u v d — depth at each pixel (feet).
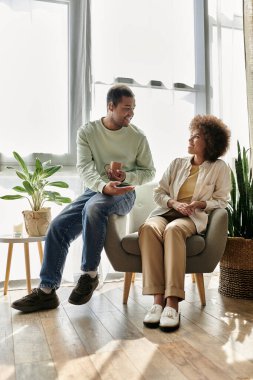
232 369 4.40
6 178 8.28
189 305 6.97
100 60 8.93
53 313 6.51
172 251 5.96
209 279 9.04
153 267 6.06
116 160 7.48
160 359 4.67
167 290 5.83
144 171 7.52
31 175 7.63
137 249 6.35
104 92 8.91
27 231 7.63
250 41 9.66
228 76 10.03
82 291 6.38
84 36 8.83
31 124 8.45
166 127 9.35
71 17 8.84
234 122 10.01
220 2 9.90
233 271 7.45
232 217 7.75
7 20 8.30
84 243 6.49
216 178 7.11
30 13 8.43
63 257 6.83
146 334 5.51
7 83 8.29
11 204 8.28
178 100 9.60
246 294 7.35
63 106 8.75
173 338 5.35
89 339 5.32
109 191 6.56
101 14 8.97
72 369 4.42
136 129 7.71
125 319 6.19
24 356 4.77
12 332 5.61
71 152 8.80
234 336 5.42
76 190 8.79
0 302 7.23
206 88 9.83
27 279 7.43
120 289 8.17
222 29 10.07
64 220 6.87
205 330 5.66
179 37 9.65
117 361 4.62
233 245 7.41
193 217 6.66
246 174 7.88
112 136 7.43
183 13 9.68
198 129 7.20
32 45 8.47
